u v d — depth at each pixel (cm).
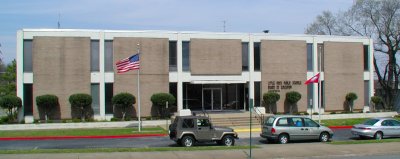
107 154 2084
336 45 4762
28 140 3020
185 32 4306
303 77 4612
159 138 3112
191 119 2516
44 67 4003
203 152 2156
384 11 5531
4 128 3738
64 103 4034
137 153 2117
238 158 2039
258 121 4066
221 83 4372
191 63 4306
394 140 2644
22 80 3978
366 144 2467
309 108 4638
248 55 4478
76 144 2769
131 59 3578
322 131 2753
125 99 4012
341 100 4772
